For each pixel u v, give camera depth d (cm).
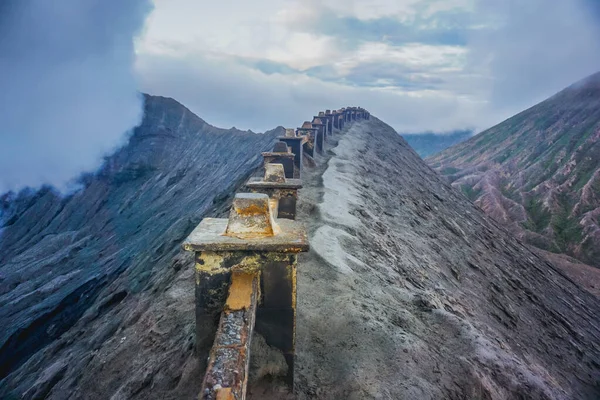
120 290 1288
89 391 515
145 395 406
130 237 3139
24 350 1780
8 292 2894
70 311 1917
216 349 272
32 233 4909
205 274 349
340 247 782
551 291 1841
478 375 487
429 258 1162
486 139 9844
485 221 2675
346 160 1898
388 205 1513
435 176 3600
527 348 913
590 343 1370
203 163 4453
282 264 350
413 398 416
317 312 536
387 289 680
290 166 1039
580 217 5550
